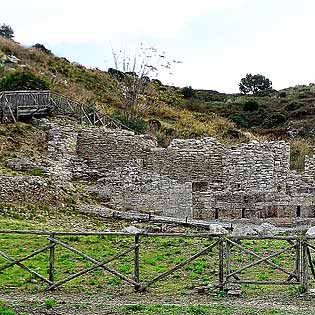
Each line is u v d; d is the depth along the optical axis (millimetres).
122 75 67000
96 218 31359
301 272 17297
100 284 18141
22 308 15320
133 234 17281
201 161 40844
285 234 28734
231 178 40188
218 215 37688
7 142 36938
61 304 15828
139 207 35125
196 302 16156
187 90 80188
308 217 37438
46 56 67125
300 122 67750
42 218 29359
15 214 29031
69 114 44000
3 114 39969
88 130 40188
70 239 24953
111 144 40281
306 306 15766
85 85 63156
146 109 59688
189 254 22688
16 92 41000
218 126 61219
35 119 41219
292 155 54375
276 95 84312
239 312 15023
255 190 39469
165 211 35656
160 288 17750
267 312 15070
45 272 19422
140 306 15469
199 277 19125
